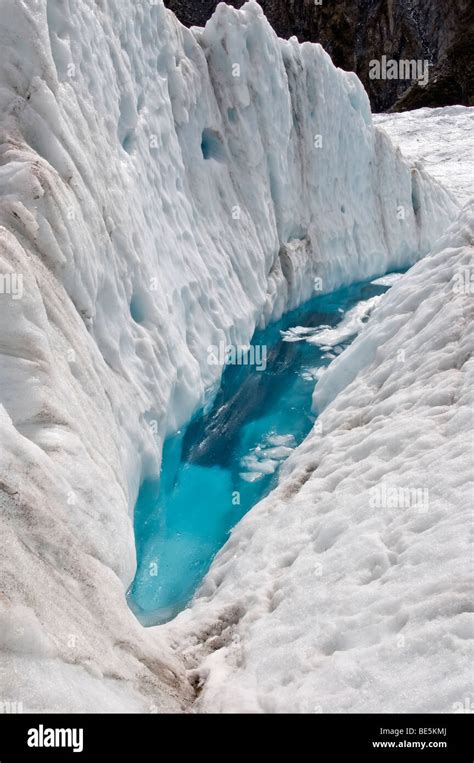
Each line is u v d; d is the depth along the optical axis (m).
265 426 8.45
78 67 5.73
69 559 3.29
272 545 4.95
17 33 4.80
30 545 3.09
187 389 7.21
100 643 3.18
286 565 4.70
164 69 8.59
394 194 15.30
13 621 2.64
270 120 10.84
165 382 6.44
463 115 33.47
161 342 6.59
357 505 4.72
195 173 9.23
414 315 7.54
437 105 47.75
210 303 8.55
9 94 4.80
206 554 5.98
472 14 49.72
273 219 11.16
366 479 5.06
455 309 6.78
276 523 5.27
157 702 3.26
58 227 4.46
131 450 5.43
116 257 5.89
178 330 7.39
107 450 4.47
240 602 4.43
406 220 15.71
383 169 14.93
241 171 10.44
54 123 4.92
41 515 3.22
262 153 10.77
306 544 4.78
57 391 3.94
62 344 4.33
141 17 7.79
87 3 6.18
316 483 5.54
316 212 12.63
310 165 12.34
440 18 51.06
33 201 4.29
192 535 6.27
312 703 3.12
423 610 3.29
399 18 52.03
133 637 3.49
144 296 6.47
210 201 9.46
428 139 30.08
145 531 6.14
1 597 2.68
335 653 3.41
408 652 3.12
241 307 9.38
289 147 11.70
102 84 6.26
